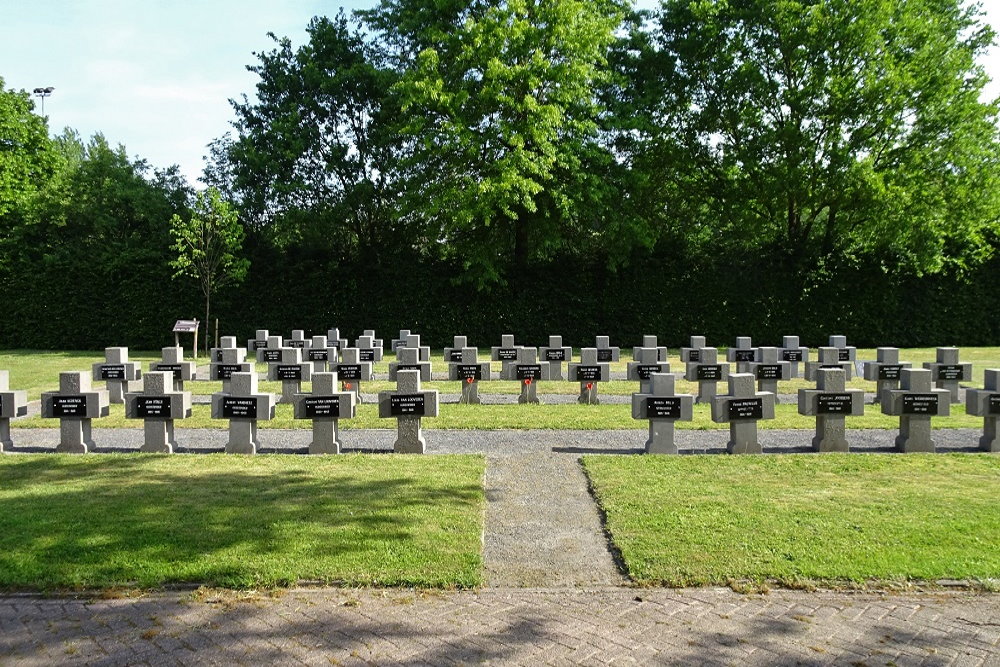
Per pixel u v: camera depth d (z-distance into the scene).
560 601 5.79
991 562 6.34
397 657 4.91
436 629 5.30
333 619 5.45
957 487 8.50
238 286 31.81
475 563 6.40
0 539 6.79
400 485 8.60
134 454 10.36
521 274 32.41
